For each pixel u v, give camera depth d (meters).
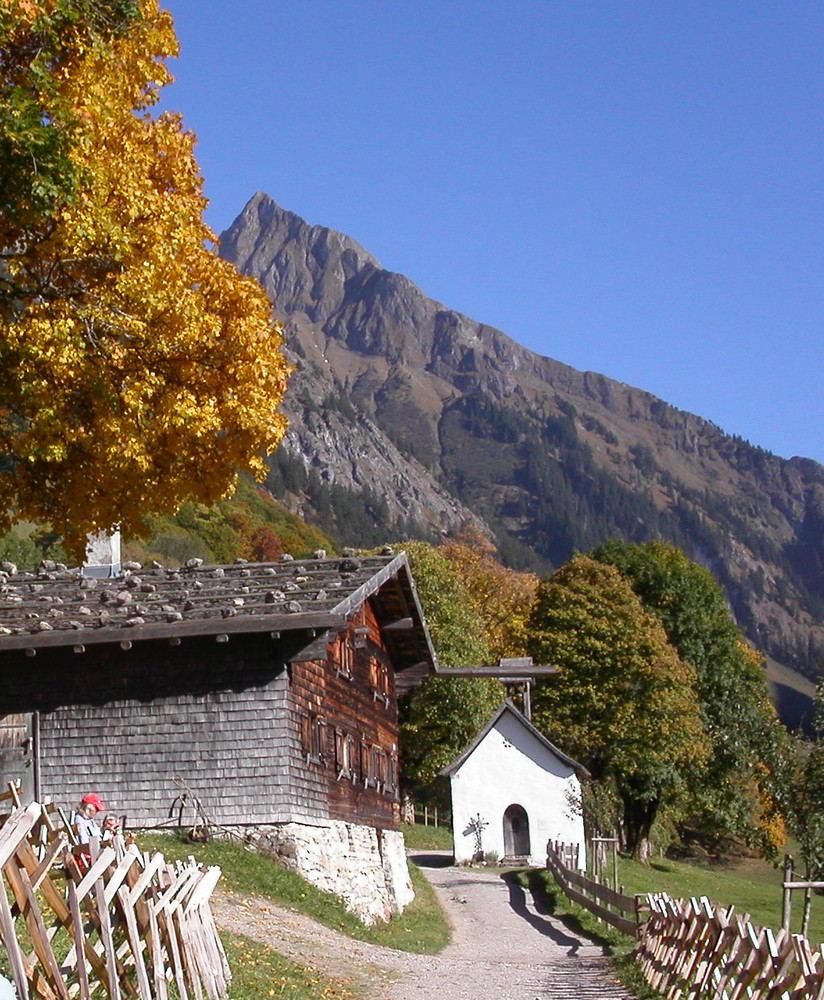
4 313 15.75
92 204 15.25
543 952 25.31
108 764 23.94
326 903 23.02
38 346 15.30
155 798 23.70
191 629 23.05
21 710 24.36
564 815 52.50
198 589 25.86
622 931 24.95
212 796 23.53
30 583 27.86
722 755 58.69
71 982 8.55
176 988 10.73
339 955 18.80
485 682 59.91
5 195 14.83
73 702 24.27
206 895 11.91
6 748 24.20
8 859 7.46
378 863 29.86
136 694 24.11
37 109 14.66
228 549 94.44
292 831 23.33
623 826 57.91
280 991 13.95
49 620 23.98
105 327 15.98
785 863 25.09
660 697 55.81
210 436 17.12
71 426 16.20
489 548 90.88
